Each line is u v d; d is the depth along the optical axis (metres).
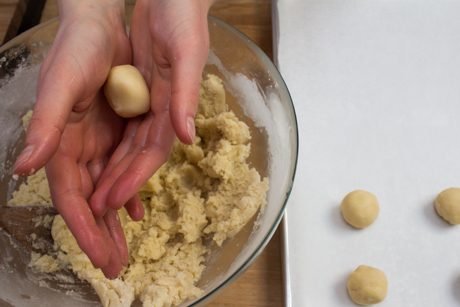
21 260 0.41
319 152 0.49
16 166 0.31
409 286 0.44
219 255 0.41
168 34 0.37
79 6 0.39
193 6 0.37
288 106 0.41
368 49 0.54
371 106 0.51
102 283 0.39
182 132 0.33
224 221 0.41
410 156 0.49
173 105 0.34
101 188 0.36
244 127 0.43
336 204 0.47
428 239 0.46
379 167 0.49
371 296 0.42
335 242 0.46
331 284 0.44
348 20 0.56
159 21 0.38
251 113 0.45
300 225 0.46
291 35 0.55
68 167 0.36
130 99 0.38
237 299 0.43
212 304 0.43
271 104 0.43
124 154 0.40
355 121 0.51
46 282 0.41
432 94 0.52
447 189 0.47
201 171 0.44
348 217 0.46
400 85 0.52
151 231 0.41
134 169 0.36
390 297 0.44
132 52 0.42
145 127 0.39
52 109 0.33
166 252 0.42
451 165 0.49
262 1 0.55
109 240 0.37
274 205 0.39
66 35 0.37
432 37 0.55
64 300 0.40
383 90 0.52
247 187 0.42
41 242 0.42
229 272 0.38
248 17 0.54
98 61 0.37
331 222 0.46
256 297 0.43
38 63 0.44
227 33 0.43
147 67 0.42
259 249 0.37
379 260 0.45
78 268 0.41
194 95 0.35
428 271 0.44
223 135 0.43
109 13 0.41
